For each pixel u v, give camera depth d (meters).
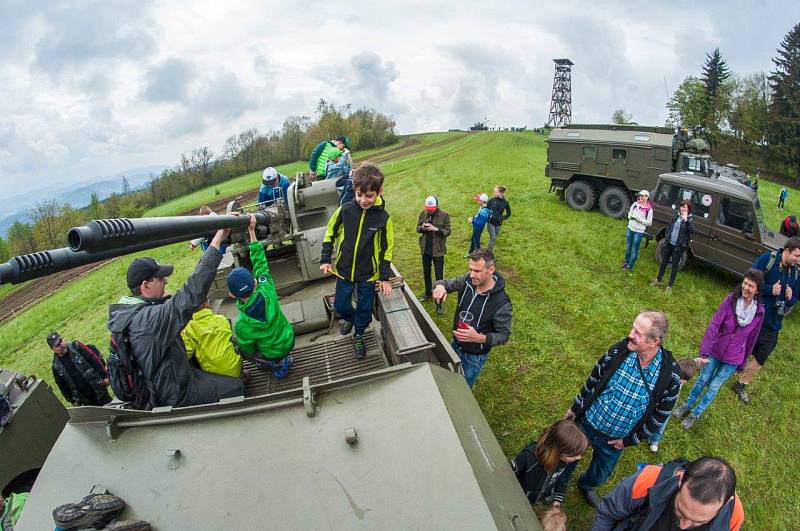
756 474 4.47
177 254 16.09
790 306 5.08
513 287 8.20
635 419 3.16
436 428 2.25
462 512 1.98
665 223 9.16
